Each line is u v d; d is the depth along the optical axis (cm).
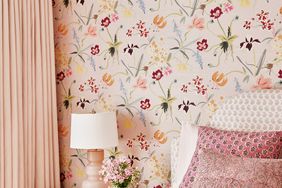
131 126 285
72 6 297
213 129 237
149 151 281
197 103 269
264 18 254
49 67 288
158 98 278
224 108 251
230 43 261
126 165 254
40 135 276
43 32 282
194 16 269
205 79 267
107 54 290
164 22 275
